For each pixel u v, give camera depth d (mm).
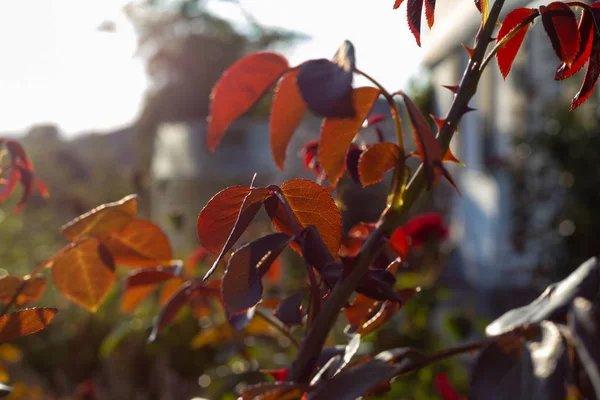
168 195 4773
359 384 437
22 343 1715
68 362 1662
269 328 981
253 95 503
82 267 570
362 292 448
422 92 6734
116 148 8023
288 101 502
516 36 498
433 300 1935
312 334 449
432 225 1798
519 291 4938
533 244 4102
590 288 443
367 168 479
